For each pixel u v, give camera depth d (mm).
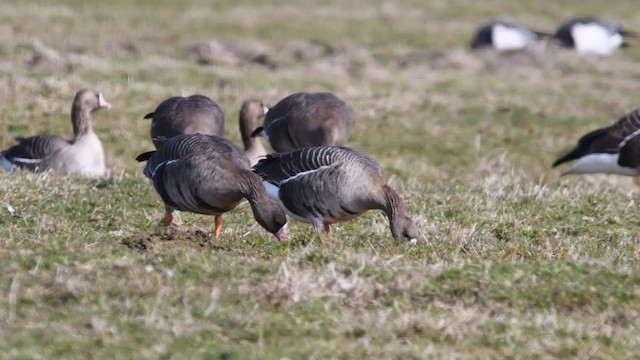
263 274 11203
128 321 9719
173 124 17125
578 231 14805
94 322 9625
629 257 13000
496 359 9484
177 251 12055
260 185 12820
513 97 28469
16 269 11000
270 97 25859
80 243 12258
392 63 33875
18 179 16094
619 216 15648
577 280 11477
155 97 25172
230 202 13078
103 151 21344
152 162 13875
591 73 33906
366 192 13117
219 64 31641
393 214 13023
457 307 10547
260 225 14039
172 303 10258
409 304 10656
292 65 32375
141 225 14180
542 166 23078
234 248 12805
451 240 13523
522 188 17328
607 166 19250
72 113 19469
